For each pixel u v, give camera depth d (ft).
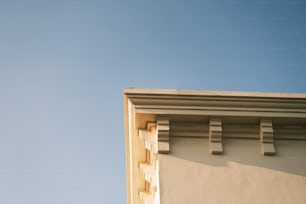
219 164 71.87
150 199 77.15
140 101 73.00
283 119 73.56
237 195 70.44
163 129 72.49
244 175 71.51
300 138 74.02
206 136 73.31
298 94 74.13
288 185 71.31
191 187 70.49
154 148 72.84
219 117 73.20
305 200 70.64
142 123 73.67
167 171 71.15
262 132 73.26
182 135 73.15
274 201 70.38
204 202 69.77
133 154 76.74
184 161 71.82
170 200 69.62
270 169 72.02
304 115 73.46
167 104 72.95
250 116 73.15
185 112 72.74
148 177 75.36
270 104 73.61
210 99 73.20
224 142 73.31
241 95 73.51
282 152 73.20
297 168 72.28
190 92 73.31
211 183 70.85
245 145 73.31
